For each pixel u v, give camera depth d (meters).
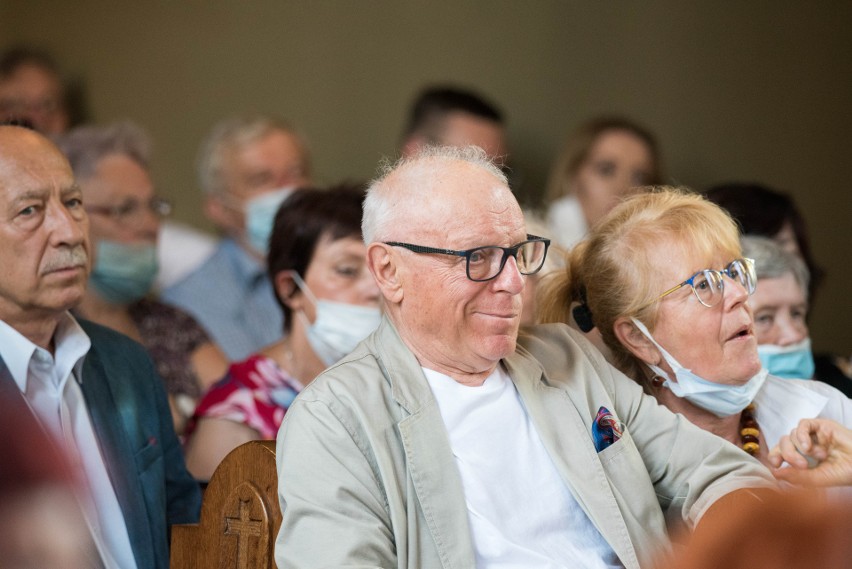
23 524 1.75
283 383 6.95
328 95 13.27
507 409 4.87
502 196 4.77
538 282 6.02
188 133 13.09
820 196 12.71
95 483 5.34
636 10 13.02
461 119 11.02
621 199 5.89
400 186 4.80
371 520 4.38
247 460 4.80
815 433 5.20
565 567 4.61
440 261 4.67
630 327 5.43
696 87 12.91
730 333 5.22
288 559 4.34
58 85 11.73
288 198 7.34
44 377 5.37
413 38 13.27
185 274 11.08
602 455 4.92
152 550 5.40
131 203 8.34
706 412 5.52
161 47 13.11
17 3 13.09
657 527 4.84
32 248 5.19
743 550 1.81
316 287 7.10
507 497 4.68
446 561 4.41
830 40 12.72
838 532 1.78
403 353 4.78
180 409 8.18
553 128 13.13
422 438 4.56
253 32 13.22
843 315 12.53
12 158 5.24
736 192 7.66
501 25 13.21
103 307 8.30
